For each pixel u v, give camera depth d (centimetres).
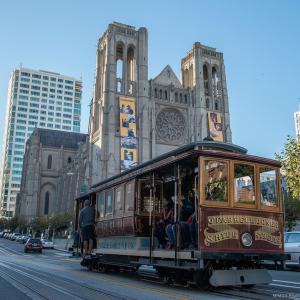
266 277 1373
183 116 9894
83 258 2236
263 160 1447
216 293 1255
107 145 8869
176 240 1373
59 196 12900
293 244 2442
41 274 1836
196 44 10606
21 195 14962
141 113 9312
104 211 2041
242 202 1372
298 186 3606
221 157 1365
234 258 1305
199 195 1305
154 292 1248
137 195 1684
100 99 9675
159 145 9425
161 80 10069
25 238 8619
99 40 10312
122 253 1770
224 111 10331
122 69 9625
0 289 1302
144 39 9919
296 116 10194
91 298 1120
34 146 13938
